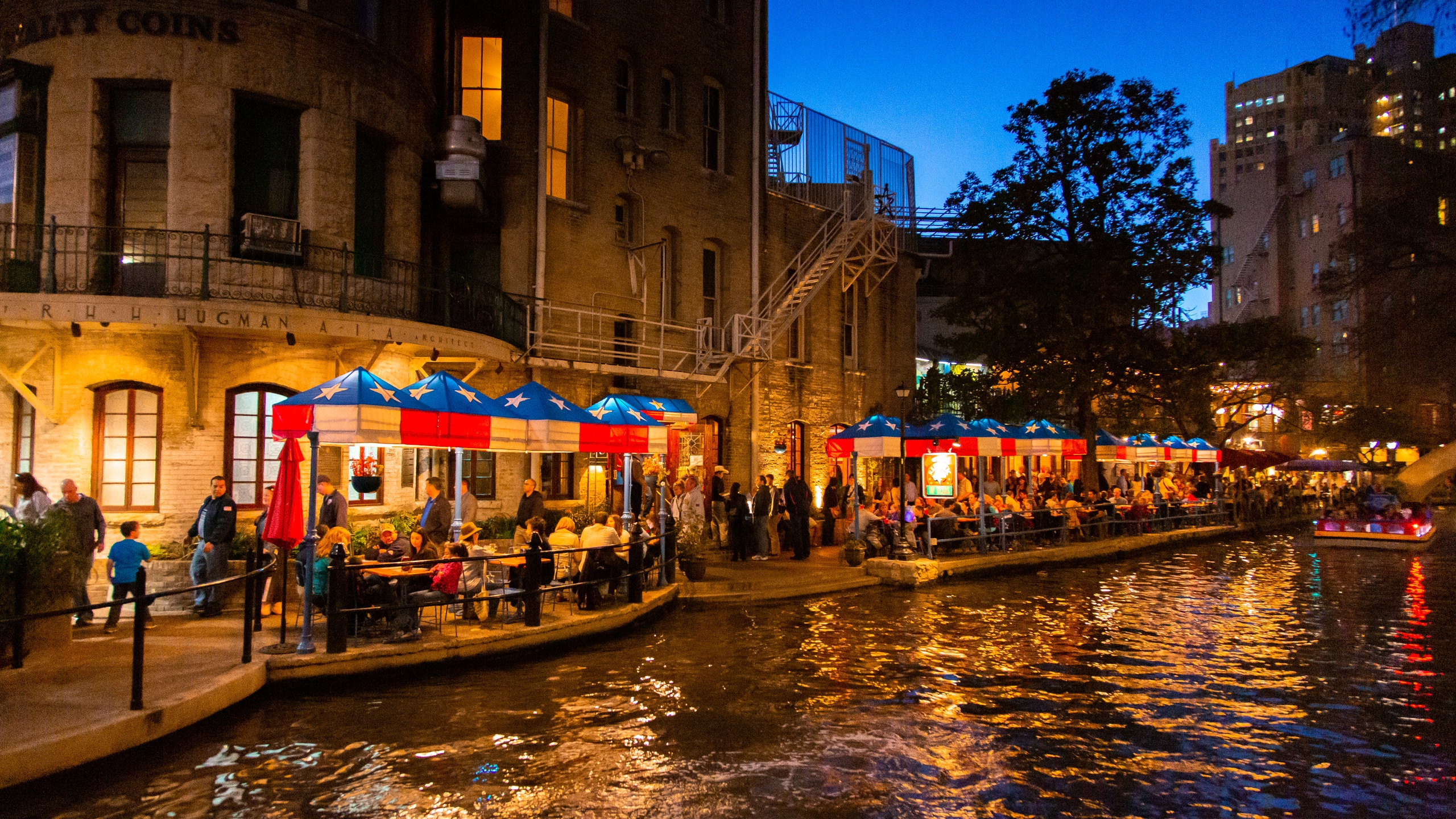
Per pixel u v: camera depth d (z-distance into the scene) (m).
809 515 20.73
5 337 13.38
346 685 9.59
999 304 30.03
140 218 14.02
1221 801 6.94
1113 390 29.61
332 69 15.21
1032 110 28.80
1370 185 81.12
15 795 6.40
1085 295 27.75
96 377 13.63
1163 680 10.66
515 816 6.38
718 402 24.39
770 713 9.03
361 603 10.70
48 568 9.62
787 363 26.70
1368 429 53.72
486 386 18.42
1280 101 137.75
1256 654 12.10
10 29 14.30
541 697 9.43
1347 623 14.50
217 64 14.10
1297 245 90.25
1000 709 9.34
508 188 19.77
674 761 7.57
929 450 20.80
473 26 19.84
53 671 8.73
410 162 16.95
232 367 14.26
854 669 10.97
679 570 16.75
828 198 29.00
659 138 23.33
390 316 15.48
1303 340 30.30
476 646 10.66
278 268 14.38
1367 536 28.02
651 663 11.06
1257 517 35.00
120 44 13.77
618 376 21.41
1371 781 7.39
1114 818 6.57
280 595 11.93
